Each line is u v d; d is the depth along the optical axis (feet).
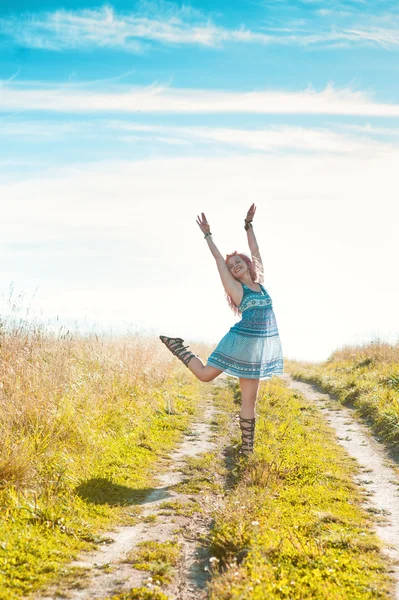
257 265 23.68
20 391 24.84
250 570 13.16
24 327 32.19
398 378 43.16
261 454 24.40
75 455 22.45
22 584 12.77
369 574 13.93
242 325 22.58
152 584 13.07
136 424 29.58
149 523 17.37
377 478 23.45
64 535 15.79
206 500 18.99
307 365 87.97
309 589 12.69
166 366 49.75
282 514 17.71
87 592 12.71
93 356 36.94
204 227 23.18
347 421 36.32
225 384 53.67
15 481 18.49
